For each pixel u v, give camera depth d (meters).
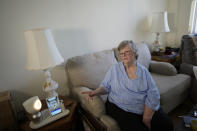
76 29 1.67
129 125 1.07
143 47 2.10
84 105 1.31
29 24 1.37
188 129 1.00
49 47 1.09
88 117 1.28
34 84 1.51
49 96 1.28
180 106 1.93
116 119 1.16
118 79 1.23
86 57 1.58
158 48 2.51
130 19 2.20
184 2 2.58
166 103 1.58
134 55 1.20
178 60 2.34
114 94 1.28
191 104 1.95
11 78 1.38
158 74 1.98
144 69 1.18
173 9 2.73
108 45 2.04
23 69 1.42
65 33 1.60
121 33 2.14
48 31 1.10
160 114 1.17
